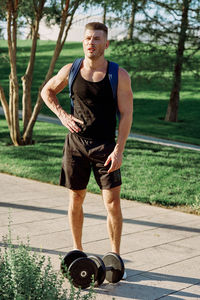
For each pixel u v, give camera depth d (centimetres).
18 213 564
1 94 1186
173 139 1769
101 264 335
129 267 388
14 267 285
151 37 2066
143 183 778
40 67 3397
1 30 1183
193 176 854
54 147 1169
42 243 441
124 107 343
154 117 2417
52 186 765
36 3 1120
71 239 459
